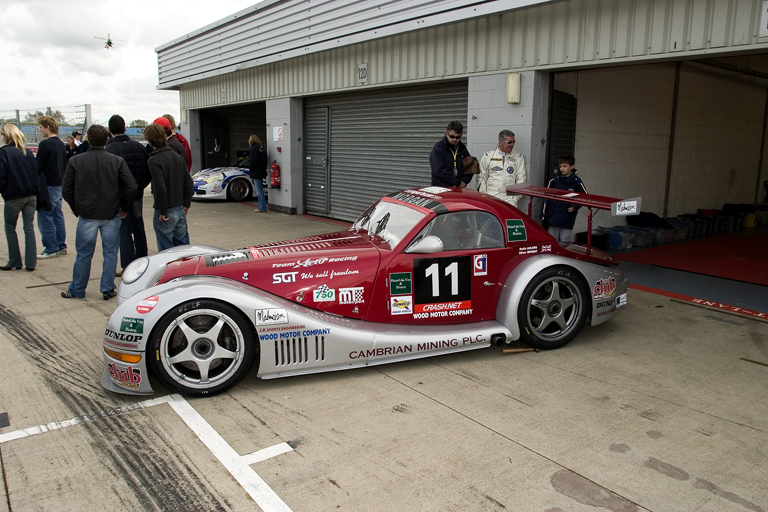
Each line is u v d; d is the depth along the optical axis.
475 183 7.61
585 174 7.93
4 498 2.44
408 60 8.56
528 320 4.19
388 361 3.84
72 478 2.59
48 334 4.60
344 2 9.07
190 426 3.10
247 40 12.22
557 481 2.59
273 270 3.74
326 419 3.19
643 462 2.76
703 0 5.17
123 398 3.46
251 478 2.60
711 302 5.67
